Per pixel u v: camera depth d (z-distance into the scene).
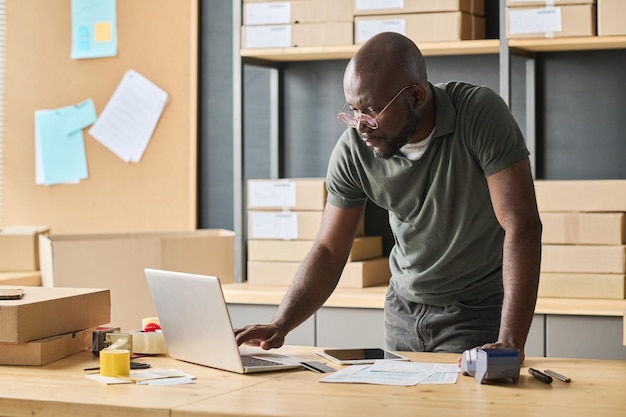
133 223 4.73
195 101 4.62
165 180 4.68
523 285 2.37
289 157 4.55
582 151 4.10
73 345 2.59
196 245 4.07
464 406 1.87
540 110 4.15
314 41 4.05
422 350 2.93
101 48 4.74
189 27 4.62
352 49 3.99
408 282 2.90
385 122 2.44
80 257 3.83
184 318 2.40
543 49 3.99
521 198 2.45
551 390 2.02
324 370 2.26
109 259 3.88
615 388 2.04
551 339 3.56
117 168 4.74
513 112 4.20
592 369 2.26
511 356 2.08
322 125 4.48
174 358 2.50
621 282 3.61
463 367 2.19
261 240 4.14
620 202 3.60
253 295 3.94
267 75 4.57
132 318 3.92
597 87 4.07
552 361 2.38
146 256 3.95
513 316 2.33
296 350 2.59
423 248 2.81
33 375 2.27
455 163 2.59
